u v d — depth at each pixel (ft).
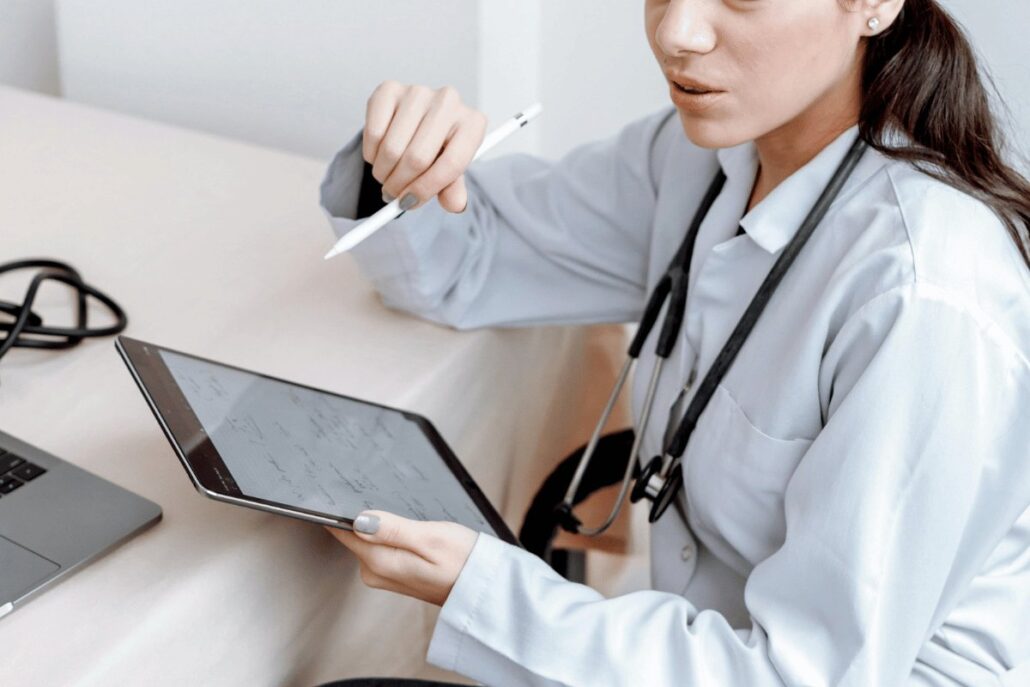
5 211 3.71
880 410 2.33
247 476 2.30
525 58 4.73
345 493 2.45
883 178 2.61
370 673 2.97
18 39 5.55
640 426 3.10
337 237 3.19
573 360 3.94
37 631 2.18
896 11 2.39
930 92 2.58
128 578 2.31
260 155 4.24
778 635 2.39
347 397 2.85
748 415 2.67
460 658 2.51
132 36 4.87
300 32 4.60
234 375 2.68
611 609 2.47
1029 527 2.62
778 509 2.67
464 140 2.69
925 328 2.33
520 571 2.48
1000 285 2.41
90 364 2.97
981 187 2.56
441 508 2.63
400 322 3.33
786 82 2.41
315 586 2.61
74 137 4.28
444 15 4.35
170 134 4.36
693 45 2.35
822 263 2.64
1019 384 2.36
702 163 3.22
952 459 2.32
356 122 4.66
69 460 2.62
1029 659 2.65
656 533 3.08
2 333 3.05
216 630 2.36
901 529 2.34
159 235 3.64
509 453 3.64
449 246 3.26
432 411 3.10
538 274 3.48
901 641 2.36
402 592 2.52
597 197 3.42
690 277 3.05
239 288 3.39
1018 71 4.02
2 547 2.31
